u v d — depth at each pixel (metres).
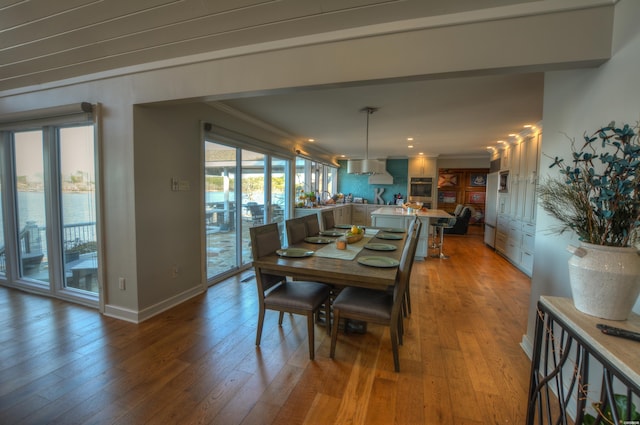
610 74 1.44
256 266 2.21
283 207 5.68
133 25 1.98
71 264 3.11
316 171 8.02
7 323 2.60
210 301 3.15
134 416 1.58
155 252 2.78
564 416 1.19
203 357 2.12
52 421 1.54
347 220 8.45
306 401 1.70
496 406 1.69
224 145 3.83
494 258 5.47
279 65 2.00
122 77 2.50
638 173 1.08
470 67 1.61
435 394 1.78
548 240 1.97
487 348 2.30
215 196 3.71
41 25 2.06
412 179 8.62
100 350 2.19
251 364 2.05
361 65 1.81
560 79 1.91
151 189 2.70
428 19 1.65
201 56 2.19
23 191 3.35
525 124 4.23
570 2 1.45
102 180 2.65
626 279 1.11
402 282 1.94
